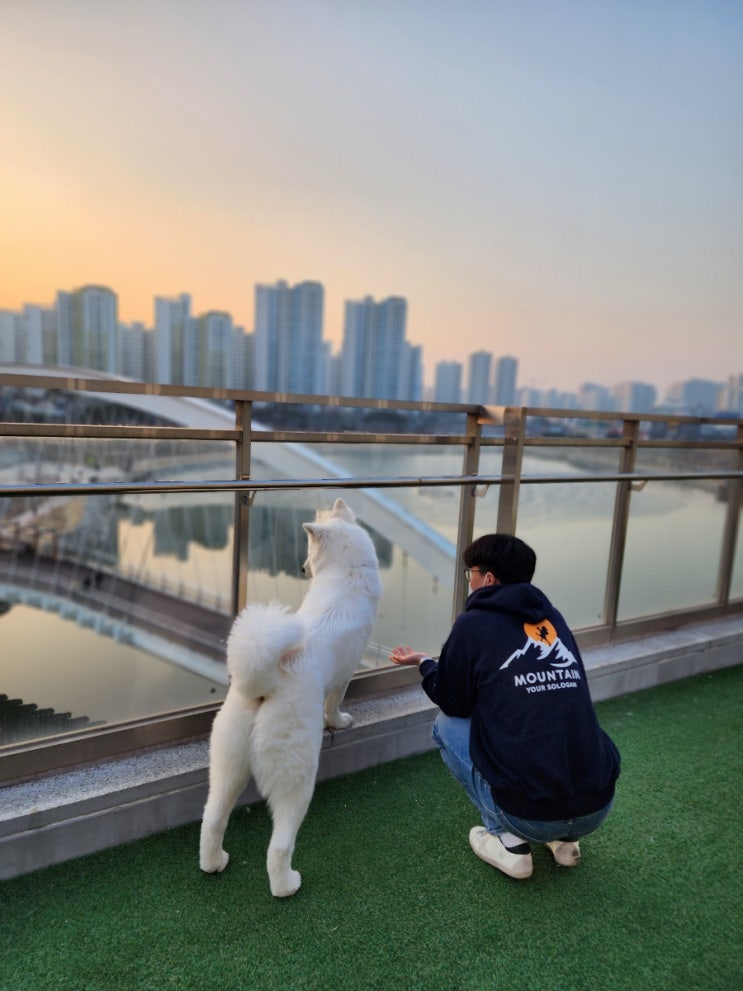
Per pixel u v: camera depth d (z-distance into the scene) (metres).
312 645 1.69
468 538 2.76
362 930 1.45
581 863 1.74
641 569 3.28
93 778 1.77
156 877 1.60
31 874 1.59
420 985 1.30
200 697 2.42
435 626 2.88
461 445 2.69
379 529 2.96
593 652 3.01
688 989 1.32
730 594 3.72
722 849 1.83
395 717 2.26
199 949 1.37
